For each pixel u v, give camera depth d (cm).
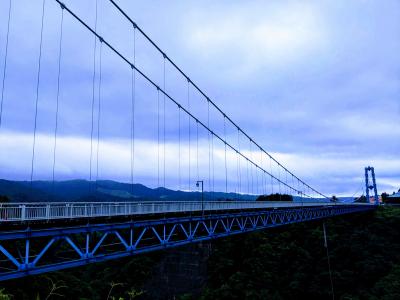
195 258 5781
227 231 3088
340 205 7144
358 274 5306
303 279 5272
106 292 5306
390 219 7400
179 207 2533
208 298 5100
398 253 5922
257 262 5478
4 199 3588
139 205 2100
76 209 1659
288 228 6656
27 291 2805
